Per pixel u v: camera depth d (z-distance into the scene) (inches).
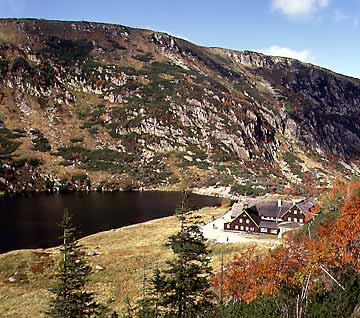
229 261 2600.9
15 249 3535.9
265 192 7313.0
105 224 4653.1
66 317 1556.3
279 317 1101.1
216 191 7568.9
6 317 2026.3
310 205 3951.8
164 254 2999.5
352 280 1138.7
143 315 1662.2
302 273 1421.0
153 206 5949.8
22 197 6599.4
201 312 1475.1
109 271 2655.0
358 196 2230.6
